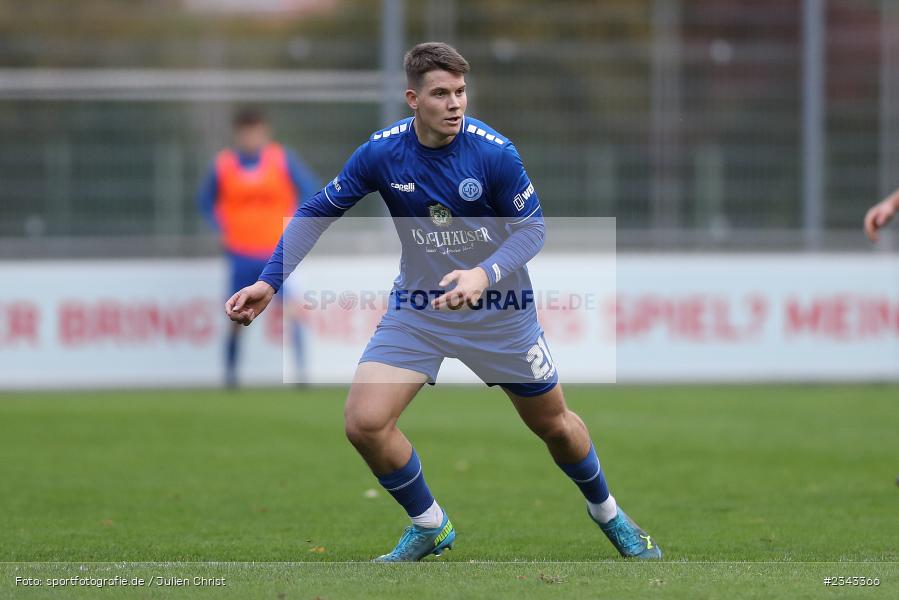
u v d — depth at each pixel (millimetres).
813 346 49125
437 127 17641
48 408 41812
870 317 49156
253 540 21938
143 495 26812
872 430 36781
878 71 50938
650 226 50438
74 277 46812
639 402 43625
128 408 41875
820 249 50594
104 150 49594
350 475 29469
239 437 35500
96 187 49531
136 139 49719
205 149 50000
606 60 50625
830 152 50875
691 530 22844
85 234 49438
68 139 49469
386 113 50469
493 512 25000
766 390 47125
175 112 49938
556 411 18859
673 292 48625
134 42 50438
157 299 47156
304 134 50531
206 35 50719
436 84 17484
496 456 32469
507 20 50719
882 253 50156
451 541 19375
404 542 19141
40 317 46750
